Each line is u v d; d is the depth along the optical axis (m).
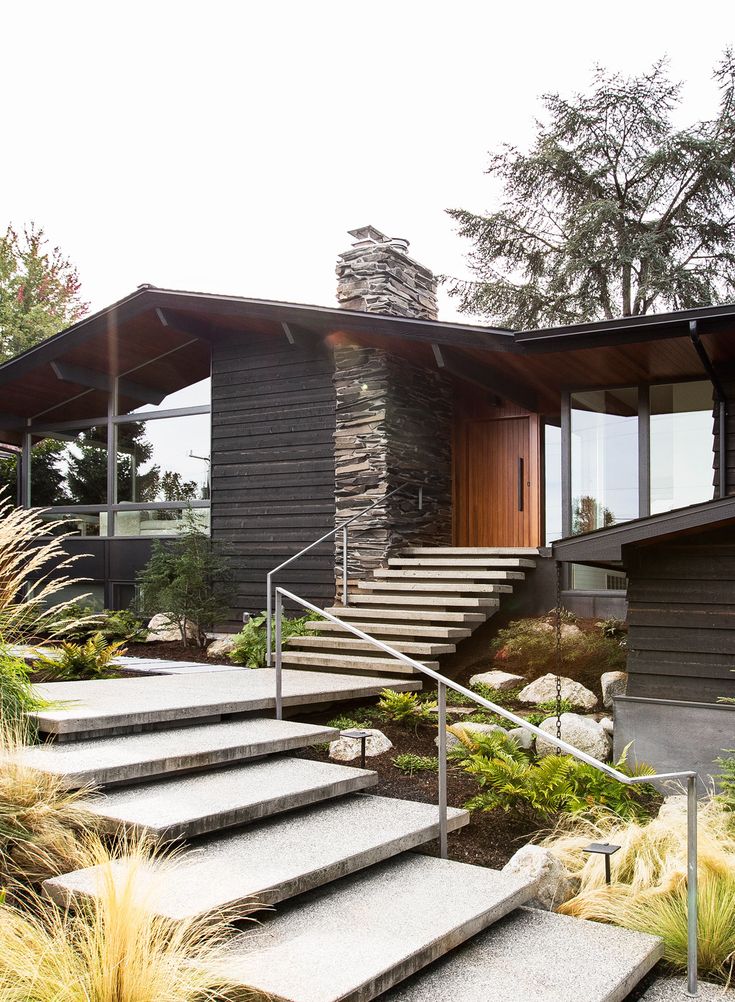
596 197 19.36
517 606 9.49
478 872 3.81
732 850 4.07
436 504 11.22
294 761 4.89
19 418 13.91
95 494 13.19
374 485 10.07
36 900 3.10
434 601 8.72
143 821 3.52
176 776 4.42
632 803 4.84
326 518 10.49
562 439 9.66
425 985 2.98
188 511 11.21
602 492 9.45
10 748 3.92
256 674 7.59
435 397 11.37
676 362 8.61
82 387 13.29
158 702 5.38
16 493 14.45
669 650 5.59
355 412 10.28
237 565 11.18
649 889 3.78
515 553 9.45
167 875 3.22
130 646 10.28
